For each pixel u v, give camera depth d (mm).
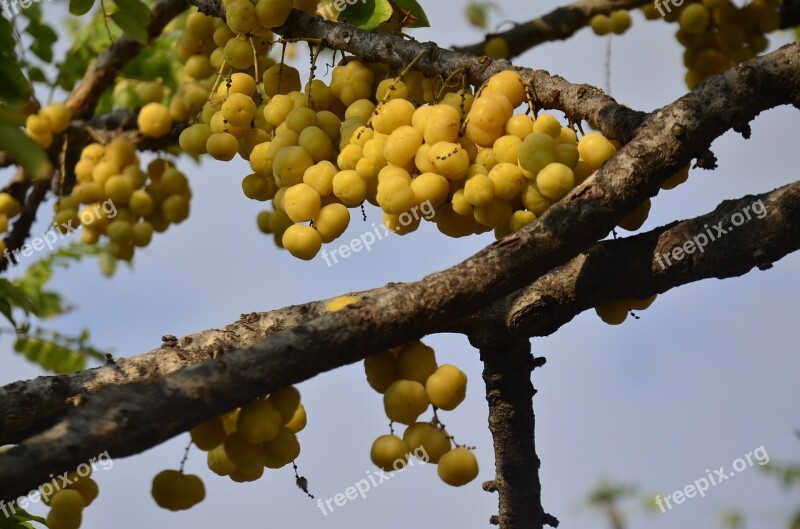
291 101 4555
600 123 4086
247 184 4668
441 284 3498
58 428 3000
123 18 5609
